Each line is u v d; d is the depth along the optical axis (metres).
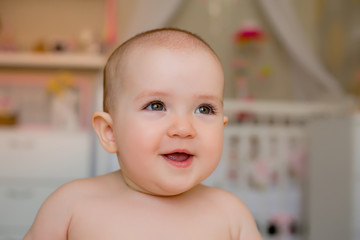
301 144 2.35
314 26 2.84
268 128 2.34
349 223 1.87
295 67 2.52
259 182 2.23
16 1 2.75
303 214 2.27
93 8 2.80
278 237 2.19
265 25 2.83
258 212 2.21
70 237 0.51
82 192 0.54
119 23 2.56
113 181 0.57
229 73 2.82
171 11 2.21
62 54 2.64
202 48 0.53
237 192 2.21
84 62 2.63
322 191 2.13
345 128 1.94
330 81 2.40
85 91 2.75
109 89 0.55
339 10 2.60
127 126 0.50
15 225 2.22
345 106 2.35
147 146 0.48
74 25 2.79
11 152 2.24
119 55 0.55
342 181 1.95
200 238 0.51
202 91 0.50
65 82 2.66
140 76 0.50
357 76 2.50
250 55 2.83
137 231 0.50
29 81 2.73
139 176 0.50
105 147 0.56
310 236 2.21
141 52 0.51
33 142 2.26
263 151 2.31
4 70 2.72
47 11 2.77
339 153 1.99
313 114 2.42
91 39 2.69
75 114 2.68
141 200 0.52
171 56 0.50
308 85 2.51
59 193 0.54
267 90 2.84
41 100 2.74
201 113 0.51
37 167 2.25
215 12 2.83
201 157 0.50
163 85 0.49
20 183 2.24
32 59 2.59
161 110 0.50
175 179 0.49
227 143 2.27
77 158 2.27
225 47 2.83
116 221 0.50
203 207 0.55
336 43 2.61
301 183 2.31
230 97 2.80
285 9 2.38
